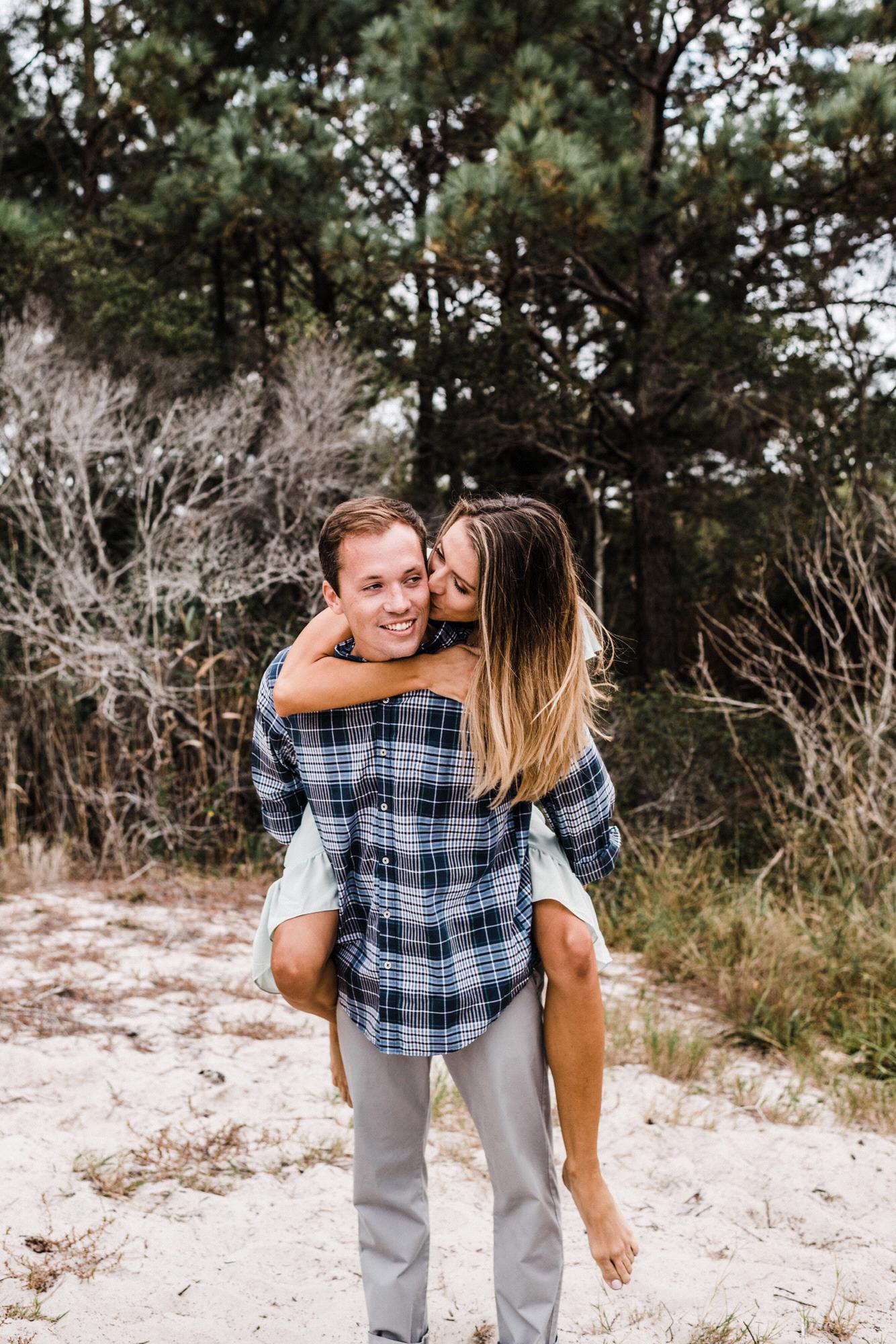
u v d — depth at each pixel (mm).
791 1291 2410
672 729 7387
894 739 6953
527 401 9398
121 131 11930
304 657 1824
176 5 11797
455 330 9477
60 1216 2520
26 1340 2045
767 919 5180
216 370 9789
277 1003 4199
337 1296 2277
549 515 1762
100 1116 3111
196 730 7051
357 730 1787
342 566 1736
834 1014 4355
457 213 7816
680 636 11141
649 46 9461
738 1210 2826
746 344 8984
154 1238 2465
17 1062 3371
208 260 11469
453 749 1754
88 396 7910
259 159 8539
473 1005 1757
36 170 12836
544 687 1729
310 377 8523
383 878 1781
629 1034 3955
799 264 9992
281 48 11758
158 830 6531
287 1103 3289
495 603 1699
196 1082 3371
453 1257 2463
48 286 9812
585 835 1873
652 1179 2984
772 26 8734
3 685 7184
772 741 7535
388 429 9383
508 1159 1796
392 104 9289
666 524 9859
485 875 1801
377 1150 1863
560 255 8492
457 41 8656
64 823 6750
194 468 8242
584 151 7832
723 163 8266
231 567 7367
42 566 7367
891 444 9477
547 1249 1822
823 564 9047
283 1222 2578
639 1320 2266
